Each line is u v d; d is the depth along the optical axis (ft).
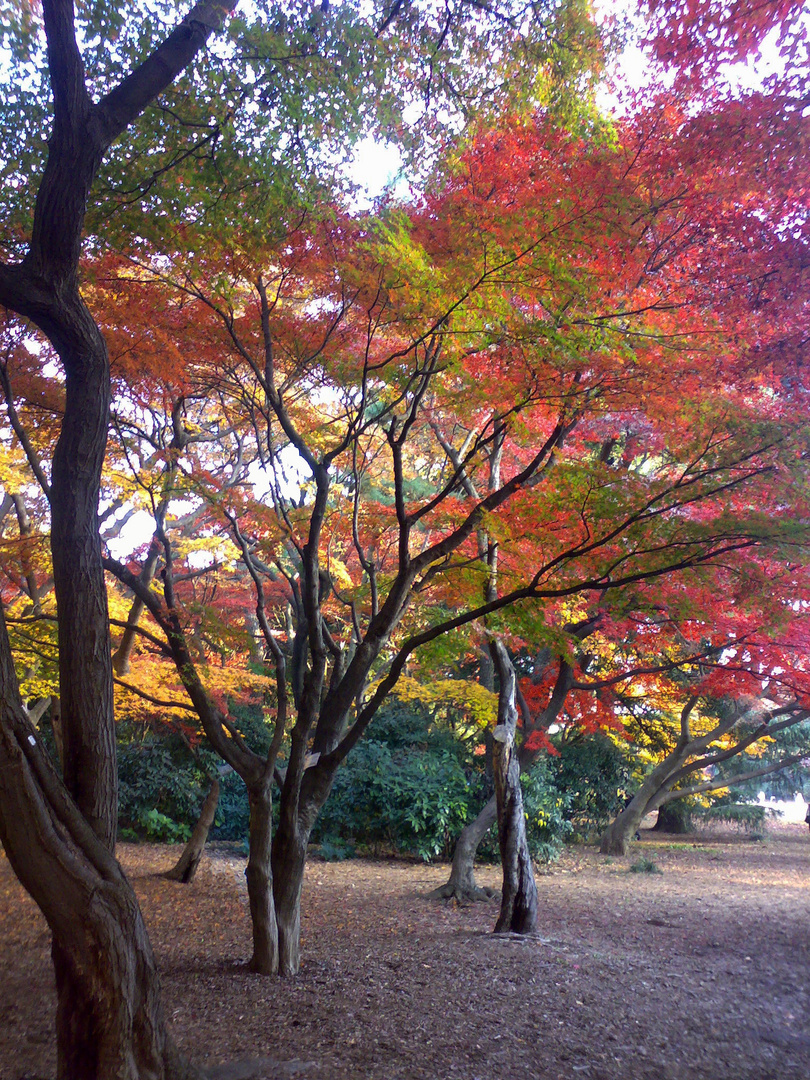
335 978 22.97
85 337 13.30
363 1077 15.44
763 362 18.63
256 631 55.98
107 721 13.19
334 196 20.89
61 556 13.12
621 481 19.70
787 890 42.16
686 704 55.26
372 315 21.42
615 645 43.45
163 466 26.37
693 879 45.88
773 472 19.27
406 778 52.49
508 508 24.97
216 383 25.27
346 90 17.39
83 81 12.98
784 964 26.78
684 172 18.28
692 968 26.00
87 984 11.89
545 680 38.52
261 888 23.09
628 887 42.70
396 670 21.83
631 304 19.38
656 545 19.93
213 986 21.56
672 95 19.10
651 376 18.92
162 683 36.96
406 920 33.42
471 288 17.13
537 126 20.43
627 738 61.26
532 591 20.11
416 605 32.86
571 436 29.55
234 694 41.96
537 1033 18.81
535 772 52.47
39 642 28.84
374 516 28.99
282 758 55.16
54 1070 15.34
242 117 17.47
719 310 18.76
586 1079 16.25
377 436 34.60
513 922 30.04
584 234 17.11
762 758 70.79
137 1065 12.34
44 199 12.73
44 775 11.64
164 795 56.03
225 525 30.27
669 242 19.79
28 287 12.66
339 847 53.21
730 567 20.48
